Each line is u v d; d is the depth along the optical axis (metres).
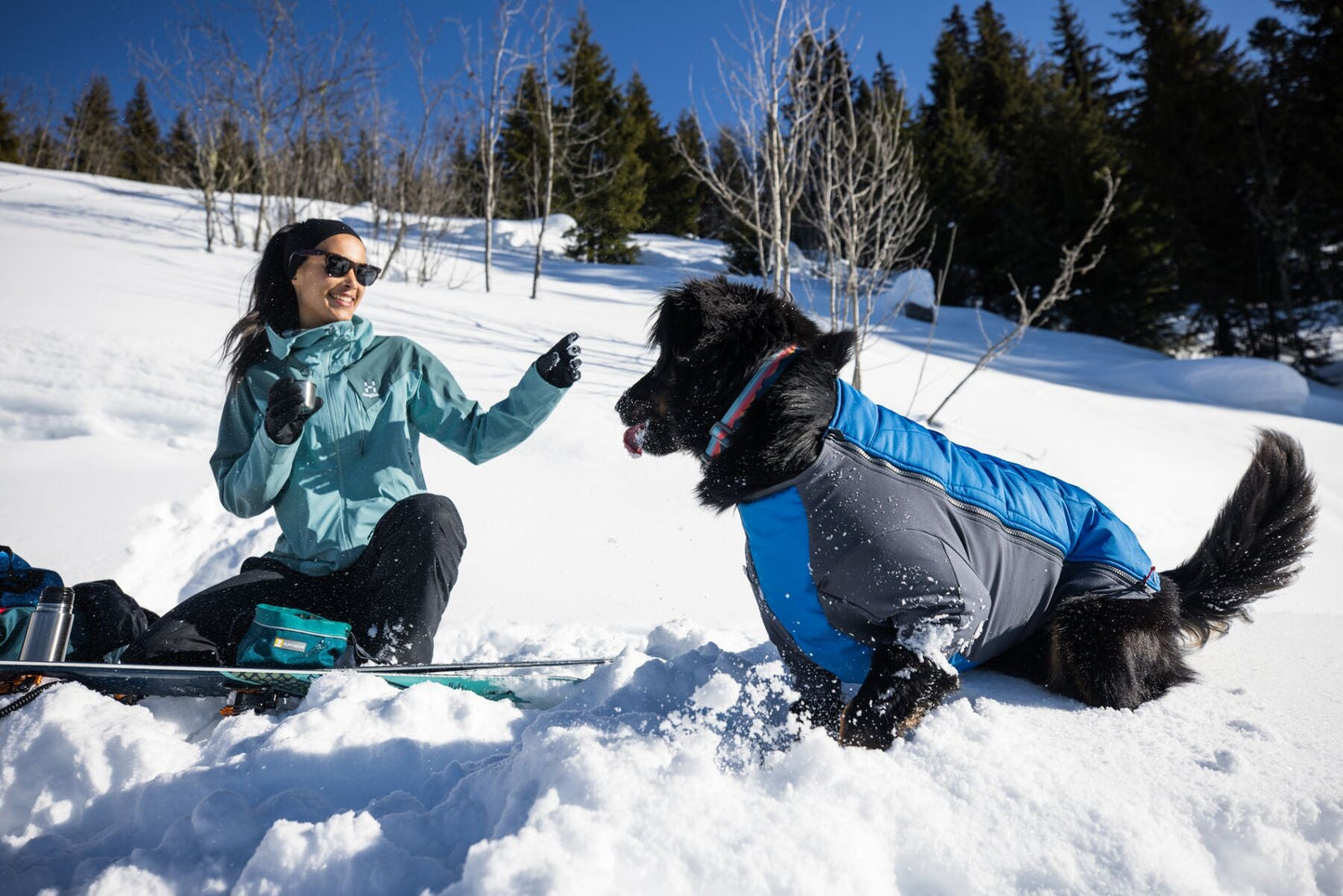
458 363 6.02
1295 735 1.88
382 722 1.92
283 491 2.46
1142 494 5.31
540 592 3.40
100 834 1.62
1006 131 26.62
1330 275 17.81
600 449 4.90
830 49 7.08
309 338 2.50
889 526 1.81
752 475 1.89
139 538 3.67
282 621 2.19
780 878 1.36
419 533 2.33
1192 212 19.02
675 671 2.19
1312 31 17.92
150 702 2.23
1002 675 2.25
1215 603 2.37
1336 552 4.53
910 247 15.07
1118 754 1.77
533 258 16.97
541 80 12.08
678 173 28.33
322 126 12.88
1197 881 1.41
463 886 1.27
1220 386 9.94
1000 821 1.54
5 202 13.23
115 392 5.09
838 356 1.95
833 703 2.02
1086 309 20.47
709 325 1.94
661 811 1.46
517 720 2.07
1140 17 20.44
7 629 2.23
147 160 26.27
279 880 1.36
